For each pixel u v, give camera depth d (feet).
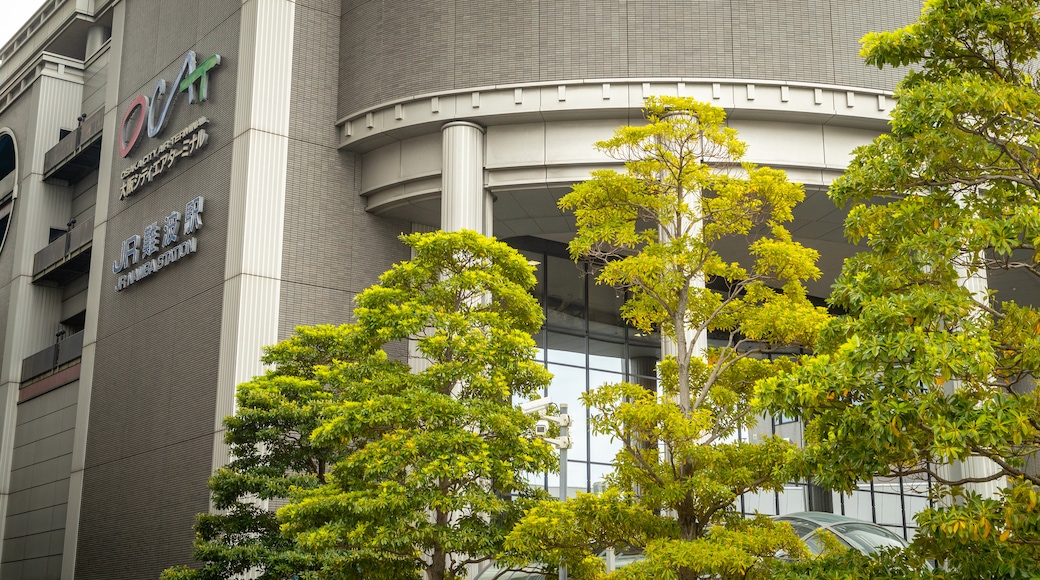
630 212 61.82
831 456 39.60
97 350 130.21
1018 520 36.01
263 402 80.07
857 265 44.04
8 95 175.22
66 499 130.72
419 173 107.76
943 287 41.37
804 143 102.78
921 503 127.13
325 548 66.49
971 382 37.83
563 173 103.24
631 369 125.90
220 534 85.66
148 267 120.26
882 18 105.70
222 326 105.19
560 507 56.29
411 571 69.36
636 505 55.52
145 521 111.65
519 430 68.49
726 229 60.29
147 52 135.33
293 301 106.11
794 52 102.89
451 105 105.19
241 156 108.68
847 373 37.76
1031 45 43.70
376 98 110.22
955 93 40.78
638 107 101.19
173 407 111.14
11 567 141.69
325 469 88.63
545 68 103.45
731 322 59.88
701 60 102.12
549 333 120.67
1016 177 42.68
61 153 154.92
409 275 71.82
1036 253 40.22
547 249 123.85
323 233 109.81
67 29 163.22
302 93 112.06
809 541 81.20
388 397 66.03
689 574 52.85
